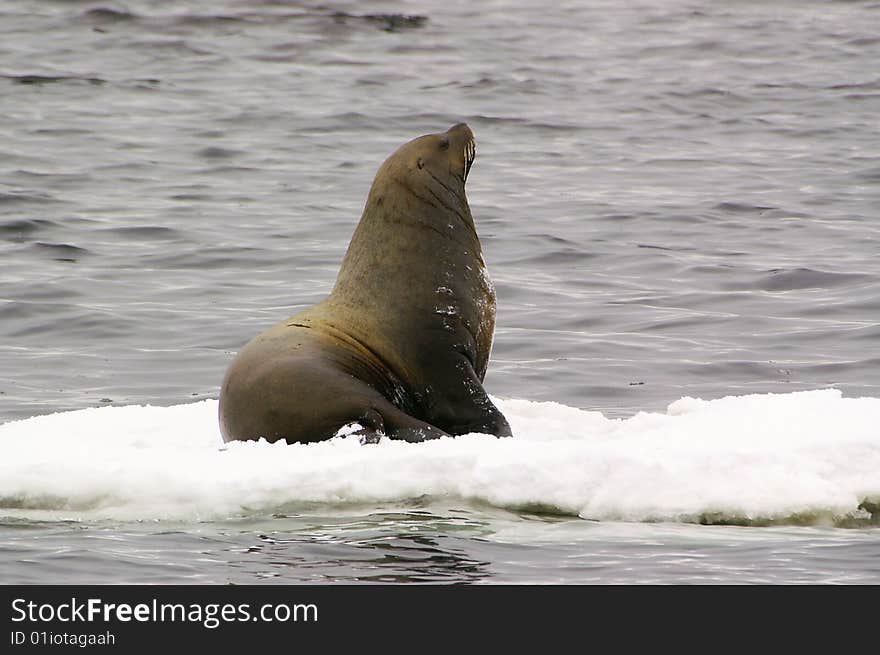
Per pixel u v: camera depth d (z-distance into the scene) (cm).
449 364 3275
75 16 13500
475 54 12975
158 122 10412
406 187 3369
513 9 14888
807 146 10000
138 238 7169
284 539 2619
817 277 6394
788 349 5231
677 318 5709
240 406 3145
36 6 13712
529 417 3669
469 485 2823
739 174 9088
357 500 2808
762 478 2820
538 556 2530
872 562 2509
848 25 14200
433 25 14012
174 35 13150
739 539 2652
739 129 10588
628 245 7125
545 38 13675
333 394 3077
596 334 5466
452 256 3347
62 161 9081
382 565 2472
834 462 2895
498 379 4819
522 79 12062
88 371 4953
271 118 10606
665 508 2762
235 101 11131
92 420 3603
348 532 2652
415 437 3100
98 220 7525
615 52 13175
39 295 5981
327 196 8331
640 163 9431
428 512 2766
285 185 8625
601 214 7869
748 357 5112
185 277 6388
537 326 5588
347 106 11000
